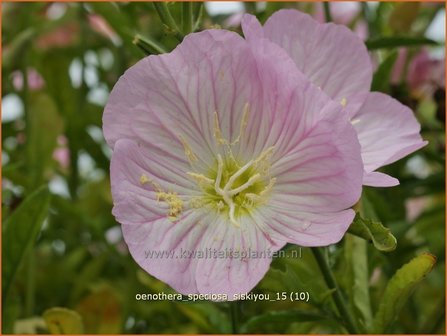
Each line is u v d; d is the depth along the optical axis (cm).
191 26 18
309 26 19
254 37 17
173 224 17
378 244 16
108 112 17
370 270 22
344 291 22
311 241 16
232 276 17
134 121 17
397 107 19
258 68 17
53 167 29
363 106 19
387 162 18
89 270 28
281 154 17
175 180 18
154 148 18
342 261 22
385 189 27
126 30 22
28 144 26
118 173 17
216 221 18
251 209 18
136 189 17
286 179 17
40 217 22
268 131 18
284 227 17
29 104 28
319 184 17
